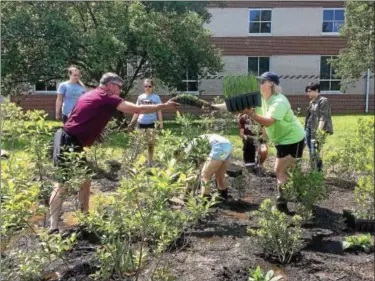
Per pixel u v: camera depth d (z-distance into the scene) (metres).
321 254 3.52
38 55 13.29
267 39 20.78
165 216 2.42
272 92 4.32
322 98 6.17
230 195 5.18
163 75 14.69
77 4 13.52
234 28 20.58
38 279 2.83
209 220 4.22
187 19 14.39
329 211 4.66
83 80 14.80
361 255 3.54
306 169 5.81
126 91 15.12
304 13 20.66
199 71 15.86
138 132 5.70
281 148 4.48
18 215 2.61
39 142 3.62
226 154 4.47
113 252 2.54
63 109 6.56
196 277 3.01
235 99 3.32
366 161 5.23
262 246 3.45
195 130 3.94
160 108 3.64
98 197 3.39
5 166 2.96
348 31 15.24
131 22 13.27
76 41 13.05
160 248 2.59
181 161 3.24
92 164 5.75
